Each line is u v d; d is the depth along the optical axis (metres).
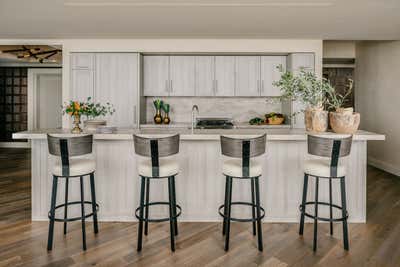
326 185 3.13
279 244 2.65
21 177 5.05
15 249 2.55
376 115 5.91
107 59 5.10
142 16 3.71
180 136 2.86
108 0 3.17
